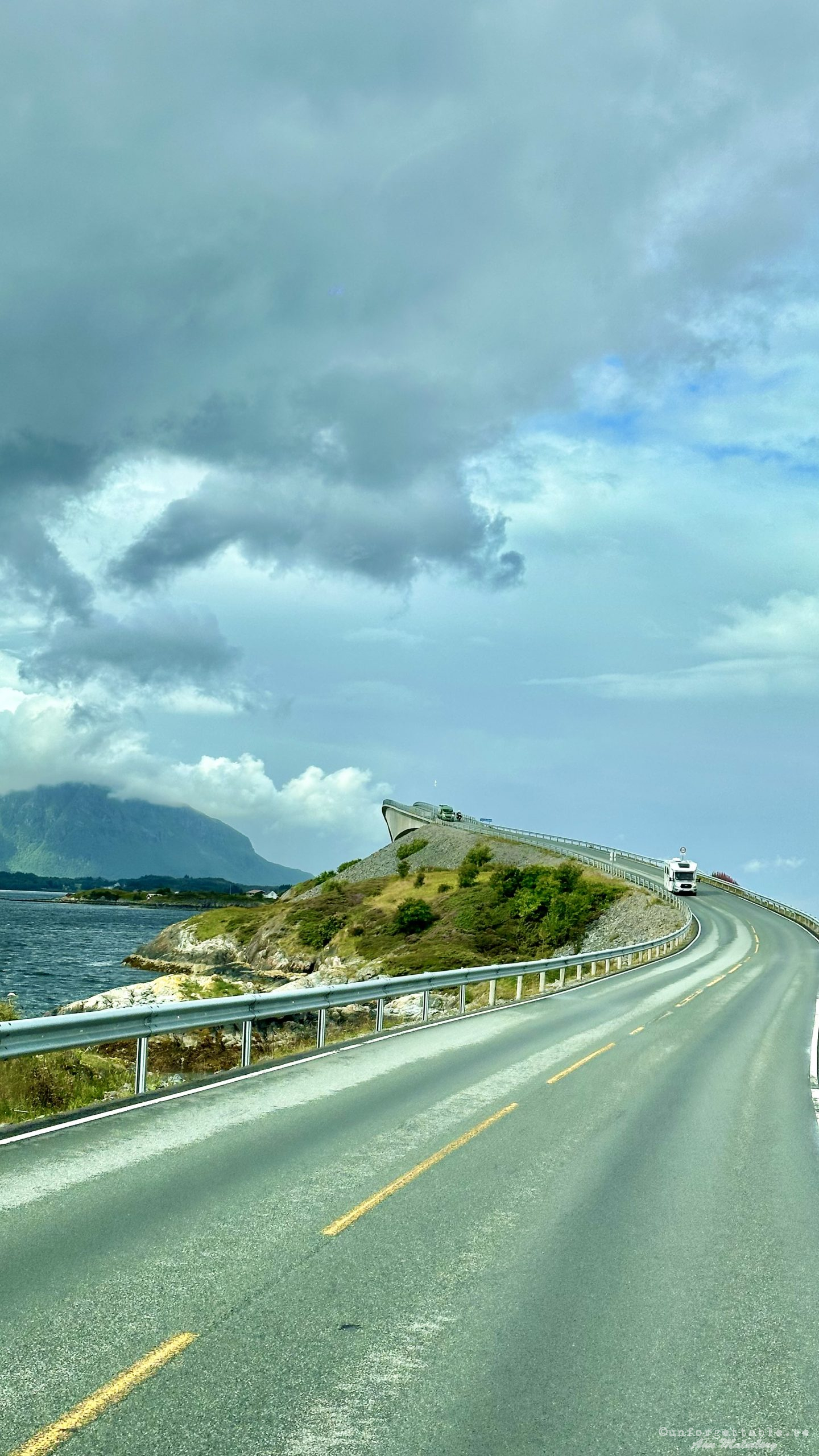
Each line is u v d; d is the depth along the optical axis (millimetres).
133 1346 5613
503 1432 4898
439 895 89812
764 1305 6695
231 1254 7129
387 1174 9305
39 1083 15320
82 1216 7816
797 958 47750
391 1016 44844
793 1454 4824
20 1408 4922
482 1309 6355
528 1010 24969
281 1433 4781
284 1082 13844
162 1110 11852
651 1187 9391
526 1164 9938
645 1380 5520
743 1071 16641
